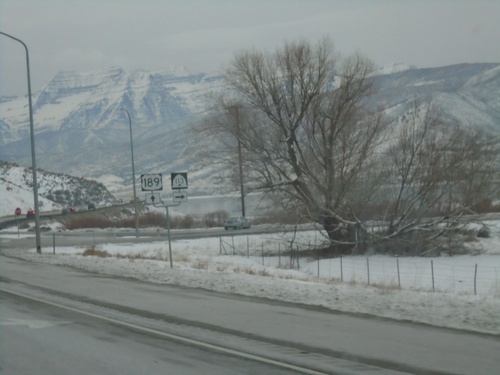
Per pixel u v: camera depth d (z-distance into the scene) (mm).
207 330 10703
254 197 36438
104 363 8391
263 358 8672
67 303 13961
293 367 8188
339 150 33469
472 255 32500
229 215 70062
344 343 9602
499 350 9086
